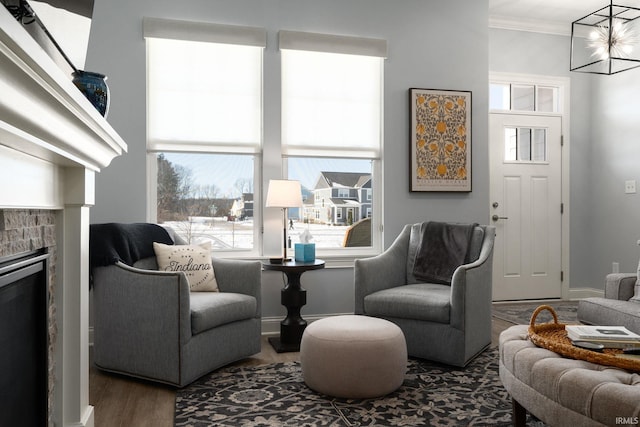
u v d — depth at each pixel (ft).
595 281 16.39
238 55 11.92
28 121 3.32
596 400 4.58
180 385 7.97
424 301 9.42
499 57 15.75
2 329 3.96
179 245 10.28
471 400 7.53
